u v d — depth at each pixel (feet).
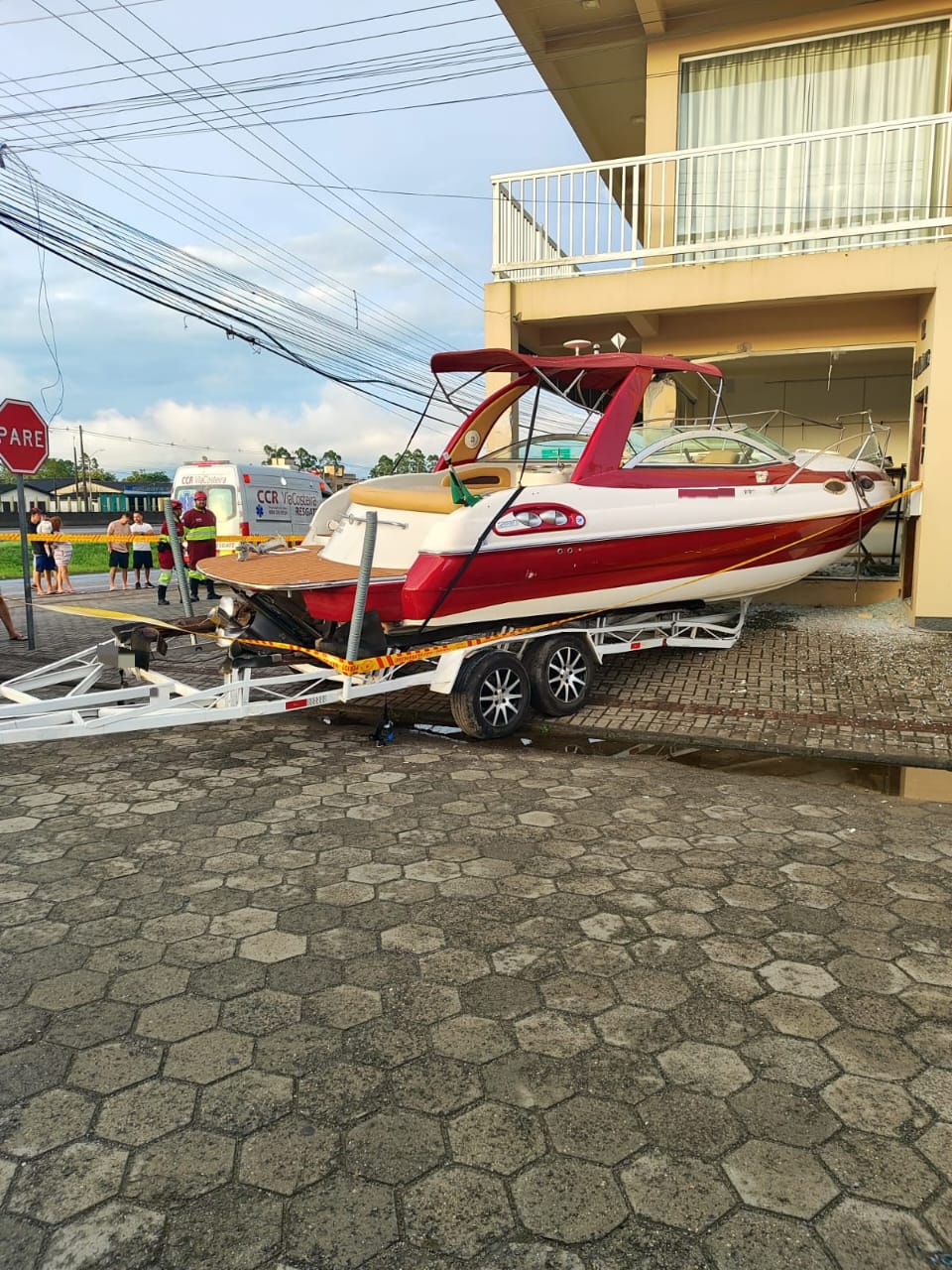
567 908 11.56
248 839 14.01
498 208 31.37
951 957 10.28
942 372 26.91
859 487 25.96
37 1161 7.18
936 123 25.98
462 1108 7.77
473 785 16.74
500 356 21.18
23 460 30.45
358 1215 6.62
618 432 21.75
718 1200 6.75
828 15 31.68
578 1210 6.65
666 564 22.56
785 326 31.48
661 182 33.45
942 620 27.84
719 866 12.88
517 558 19.79
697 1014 9.18
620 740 20.24
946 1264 6.18
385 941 10.73
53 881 12.48
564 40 36.27
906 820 14.83
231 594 20.72
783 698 22.15
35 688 19.84
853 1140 7.37
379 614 19.45
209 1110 7.76
